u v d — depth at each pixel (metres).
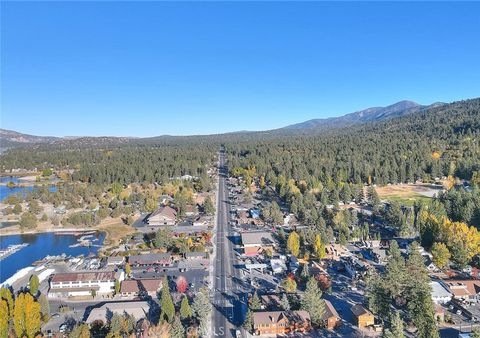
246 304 109.38
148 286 117.88
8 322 93.75
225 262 144.00
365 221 190.50
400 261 111.88
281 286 117.75
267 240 158.25
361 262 138.12
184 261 145.50
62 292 117.56
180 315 99.31
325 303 104.31
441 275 125.06
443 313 98.44
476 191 196.25
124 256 152.50
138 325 96.94
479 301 108.00
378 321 98.56
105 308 102.75
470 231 138.25
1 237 189.50
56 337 92.31
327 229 161.38
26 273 136.25
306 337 93.19
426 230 152.12
